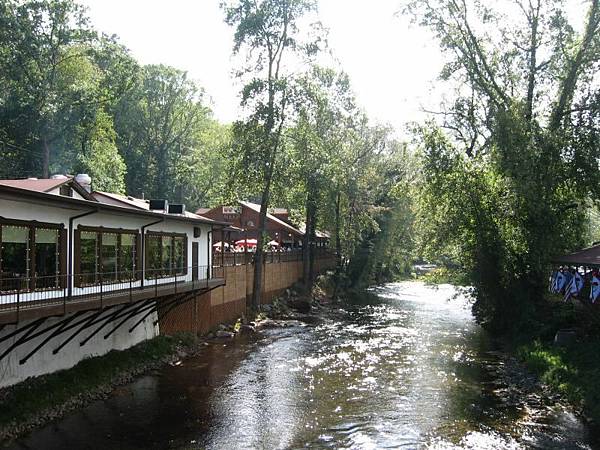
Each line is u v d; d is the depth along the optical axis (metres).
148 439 15.30
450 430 16.09
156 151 70.50
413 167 47.25
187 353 26.14
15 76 43.91
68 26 46.44
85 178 27.08
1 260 15.04
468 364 24.31
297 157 39.44
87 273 18.61
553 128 28.14
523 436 15.53
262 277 41.00
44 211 16.94
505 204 28.47
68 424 16.14
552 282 27.42
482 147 31.52
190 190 77.12
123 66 49.50
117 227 21.48
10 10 43.06
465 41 29.78
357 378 22.02
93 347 20.97
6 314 13.46
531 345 25.19
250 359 25.27
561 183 28.16
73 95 46.78
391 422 16.81
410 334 32.09
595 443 14.95
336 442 15.24
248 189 39.44
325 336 31.42
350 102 48.47
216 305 32.47
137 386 20.42
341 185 48.88
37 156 47.03
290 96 36.62
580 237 29.16
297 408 18.20
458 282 34.50
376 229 54.72
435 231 31.09
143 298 20.30
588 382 18.44
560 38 28.36
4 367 16.05
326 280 56.59
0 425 14.77
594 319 23.47
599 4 26.70
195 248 29.83
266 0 36.69
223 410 17.92
